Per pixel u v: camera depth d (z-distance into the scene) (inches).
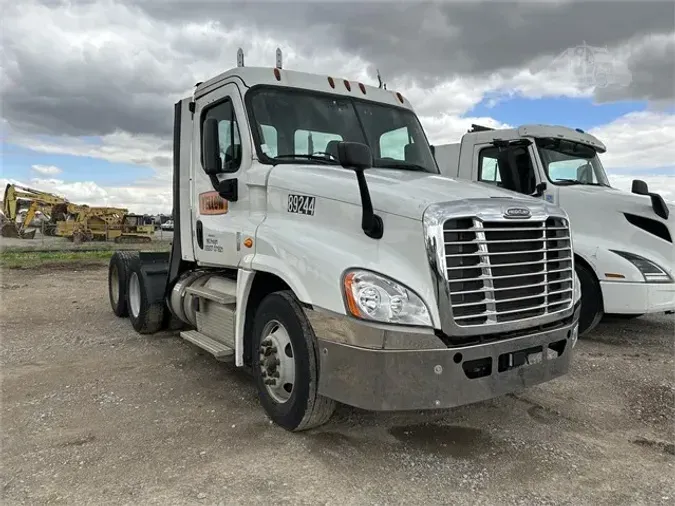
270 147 178.1
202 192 209.9
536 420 163.0
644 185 272.7
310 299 135.9
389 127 199.9
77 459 134.6
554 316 143.9
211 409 167.9
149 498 116.6
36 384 192.2
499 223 132.4
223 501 115.4
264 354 154.6
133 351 238.1
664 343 261.3
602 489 123.4
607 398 183.0
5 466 131.3
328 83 197.6
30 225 1146.7
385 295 125.0
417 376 123.0
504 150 310.3
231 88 188.1
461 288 127.6
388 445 143.4
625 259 250.2
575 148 312.2
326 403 141.8
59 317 319.9
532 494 120.6
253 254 165.3
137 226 1150.3
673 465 135.9
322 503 115.1
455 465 133.3
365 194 134.0
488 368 130.3
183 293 227.0
